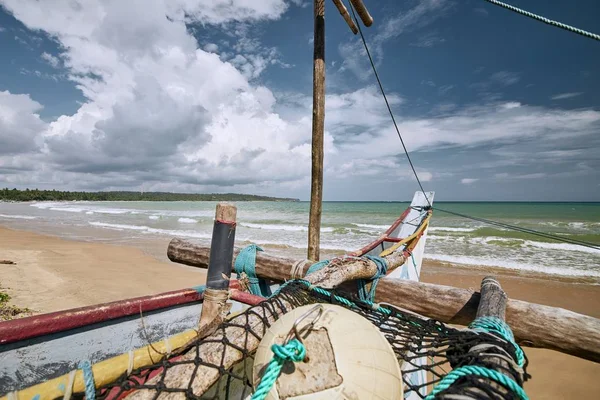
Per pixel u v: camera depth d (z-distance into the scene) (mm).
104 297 8688
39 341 2193
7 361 2068
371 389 1188
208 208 64062
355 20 5750
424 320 2119
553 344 2412
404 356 1813
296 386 1179
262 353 1321
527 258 13664
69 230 25078
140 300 2689
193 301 3113
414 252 6164
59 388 1603
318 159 4930
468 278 10711
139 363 1909
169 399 1477
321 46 5016
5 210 56062
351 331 1340
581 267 11977
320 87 4953
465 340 1662
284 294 2213
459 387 1215
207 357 1710
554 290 9430
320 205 4938
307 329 1311
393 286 3109
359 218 36719
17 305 7648
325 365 1219
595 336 2289
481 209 56875
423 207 9094
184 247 4504
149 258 14359
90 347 2434
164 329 2906
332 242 18453
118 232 23844
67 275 10758
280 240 19422
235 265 3586
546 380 5234
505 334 1717
